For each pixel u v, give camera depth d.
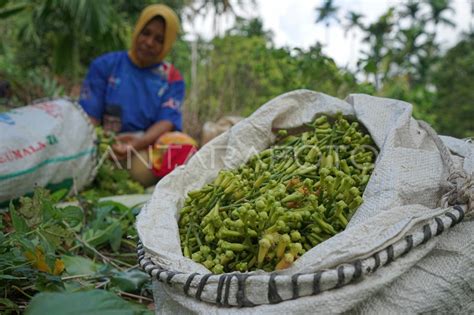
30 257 1.41
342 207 1.17
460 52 16.22
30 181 2.25
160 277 1.09
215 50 5.46
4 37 7.70
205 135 3.81
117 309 1.06
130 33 6.25
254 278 0.99
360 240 1.01
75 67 6.02
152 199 1.34
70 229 1.80
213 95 5.22
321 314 0.96
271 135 1.61
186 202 1.36
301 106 1.64
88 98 3.46
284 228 1.15
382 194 1.17
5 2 4.08
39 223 1.53
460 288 1.09
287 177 1.37
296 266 1.01
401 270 1.03
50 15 5.68
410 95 4.91
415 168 1.23
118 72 3.48
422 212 1.10
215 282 1.02
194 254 1.22
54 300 1.04
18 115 2.37
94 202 2.18
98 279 1.63
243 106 5.01
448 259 1.09
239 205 1.28
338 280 0.96
